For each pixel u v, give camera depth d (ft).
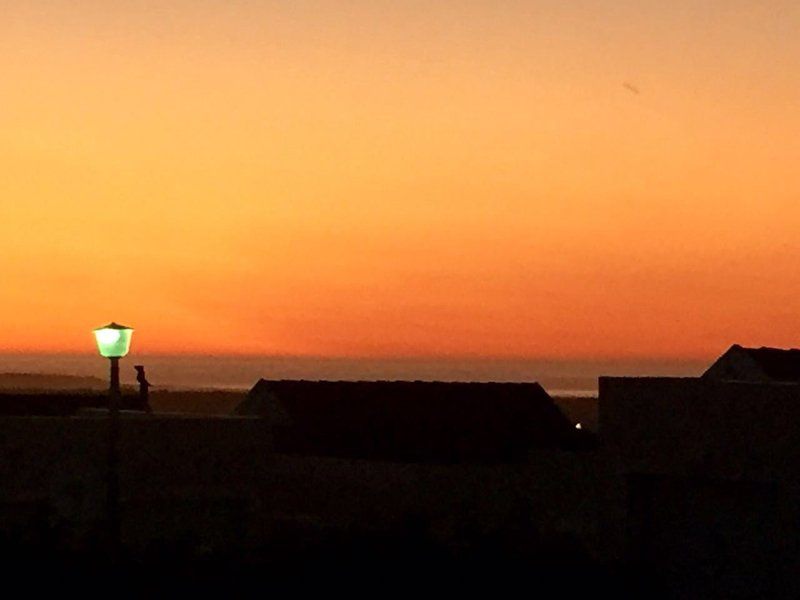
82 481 73.20
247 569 57.52
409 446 114.42
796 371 107.34
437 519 89.86
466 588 58.23
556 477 90.53
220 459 77.46
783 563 61.67
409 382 133.39
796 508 61.41
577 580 59.98
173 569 56.59
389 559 58.80
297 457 113.09
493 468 103.24
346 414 123.65
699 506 64.75
